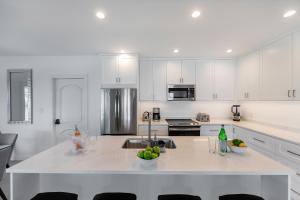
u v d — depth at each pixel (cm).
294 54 242
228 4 180
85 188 176
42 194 143
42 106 402
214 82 402
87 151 182
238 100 397
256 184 170
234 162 148
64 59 400
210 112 431
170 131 356
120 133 353
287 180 135
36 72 401
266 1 175
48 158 160
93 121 402
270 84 291
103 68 368
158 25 229
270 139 254
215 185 171
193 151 181
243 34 261
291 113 288
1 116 402
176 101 432
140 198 174
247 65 359
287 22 221
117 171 133
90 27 235
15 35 264
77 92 412
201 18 210
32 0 171
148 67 402
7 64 401
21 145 400
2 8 185
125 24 226
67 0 171
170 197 138
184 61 401
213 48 332
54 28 239
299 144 206
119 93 354
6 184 278
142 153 142
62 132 408
